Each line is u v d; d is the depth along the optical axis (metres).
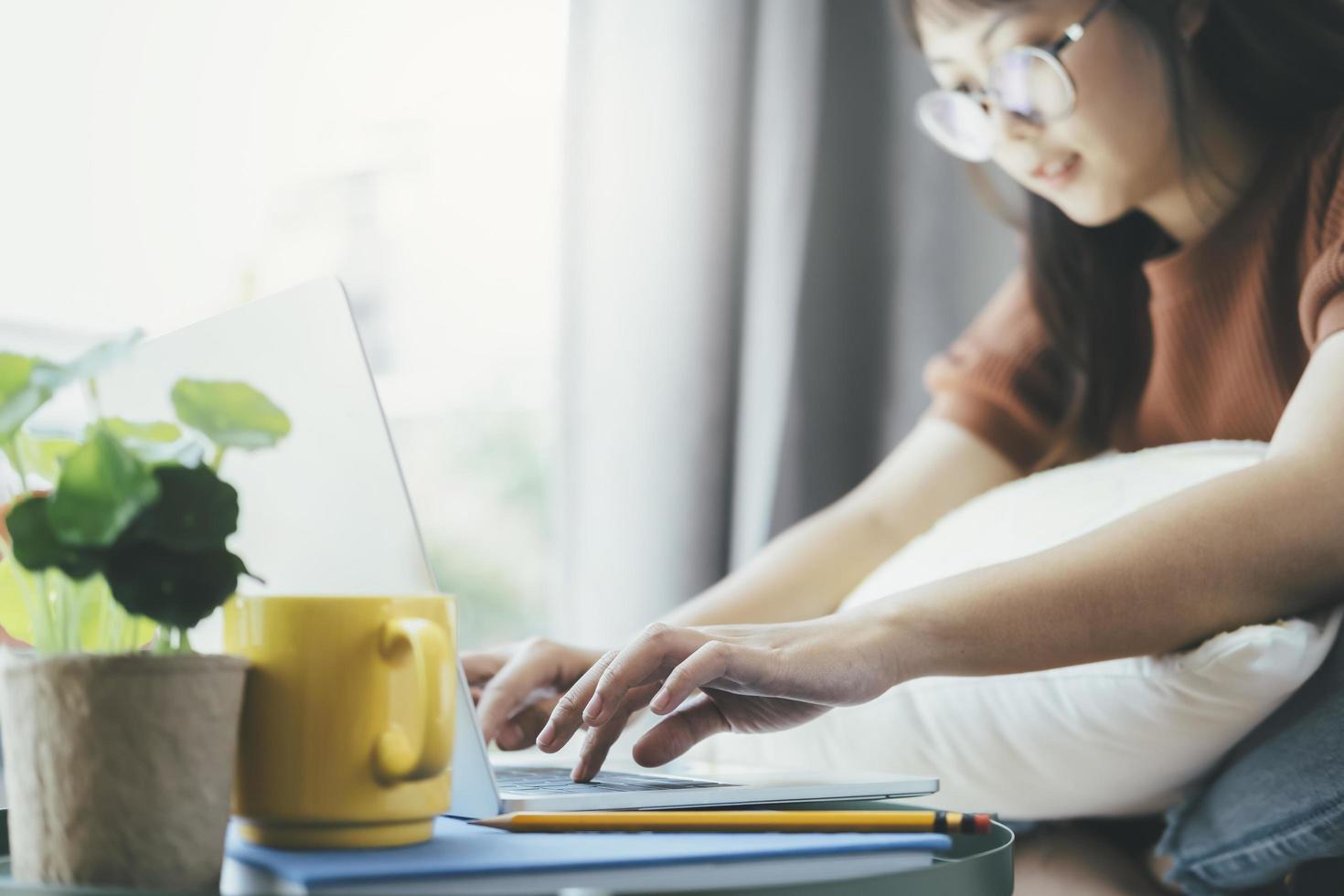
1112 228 1.35
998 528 1.03
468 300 2.05
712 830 0.59
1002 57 1.16
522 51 1.98
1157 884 0.94
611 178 1.74
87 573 0.47
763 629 0.74
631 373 1.74
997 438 1.44
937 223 1.82
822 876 0.51
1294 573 0.79
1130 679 0.82
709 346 1.76
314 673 0.52
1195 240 1.24
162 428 0.57
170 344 0.66
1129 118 1.17
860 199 1.86
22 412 0.50
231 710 0.50
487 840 0.56
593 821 0.59
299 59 1.78
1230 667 0.77
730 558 1.77
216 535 0.49
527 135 2.01
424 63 1.91
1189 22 1.17
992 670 0.77
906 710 0.96
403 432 2.15
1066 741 0.88
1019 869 0.93
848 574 1.34
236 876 0.50
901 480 1.43
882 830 0.59
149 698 0.48
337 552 0.62
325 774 0.52
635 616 1.71
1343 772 0.73
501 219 2.03
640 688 0.72
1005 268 1.78
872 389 1.84
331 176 1.84
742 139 1.81
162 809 0.48
